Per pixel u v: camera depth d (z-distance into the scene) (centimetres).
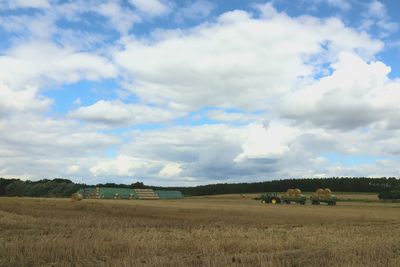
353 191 13625
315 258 1560
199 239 2028
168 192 12081
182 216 4047
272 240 2075
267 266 1411
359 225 3341
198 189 15800
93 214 3988
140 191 11412
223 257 1560
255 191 15750
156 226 2888
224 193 15788
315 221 3712
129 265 1405
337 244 1955
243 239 2092
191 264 1463
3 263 1428
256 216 4159
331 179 14188
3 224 2628
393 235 2430
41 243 1738
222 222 3425
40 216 3462
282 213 4681
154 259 1489
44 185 13262
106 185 13275
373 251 1675
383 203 8506
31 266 1427
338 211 5306
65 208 4738
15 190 13525
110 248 1700
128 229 2555
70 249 1642
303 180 14900
